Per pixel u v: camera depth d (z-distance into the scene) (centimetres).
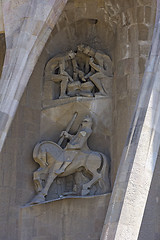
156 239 2586
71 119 2848
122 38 2834
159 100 2203
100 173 2733
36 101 2859
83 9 2906
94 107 2833
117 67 2833
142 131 2130
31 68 2453
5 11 2553
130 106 2728
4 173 2697
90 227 2667
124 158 2102
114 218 1997
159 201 2634
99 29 2950
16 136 2762
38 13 2512
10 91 2375
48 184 2728
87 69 2934
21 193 2708
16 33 2494
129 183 2041
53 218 2700
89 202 2695
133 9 2817
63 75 2895
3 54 2886
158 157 2672
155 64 2267
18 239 2647
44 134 2838
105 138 2812
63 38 2956
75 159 2758
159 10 2412
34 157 2753
